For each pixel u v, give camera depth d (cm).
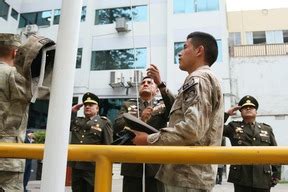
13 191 153
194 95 121
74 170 351
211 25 1328
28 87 123
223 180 1008
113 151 89
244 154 85
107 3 1473
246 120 351
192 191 125
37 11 1550
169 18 1366
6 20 1478
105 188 87
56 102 83
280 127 1283
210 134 127
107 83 1385
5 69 150
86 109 388
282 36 1716
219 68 1277
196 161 87
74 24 87
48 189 79
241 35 1750
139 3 1434
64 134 82
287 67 1326
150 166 250
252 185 310
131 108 272
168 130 115
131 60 1383
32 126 1370
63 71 85
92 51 1433
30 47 115
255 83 1329
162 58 1348
